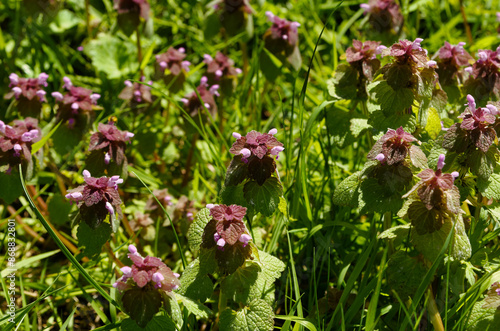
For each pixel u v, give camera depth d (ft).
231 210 1.78
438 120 1.99
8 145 2.01
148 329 1.77
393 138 1.84
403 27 2.47
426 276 1.78
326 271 2.10
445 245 1.76
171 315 1.77
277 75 2.43
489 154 1.87
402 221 2.06
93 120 2.21
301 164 2.07
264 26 2.95
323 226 2.03
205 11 2.60
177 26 2.93
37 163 2.11
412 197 1.82
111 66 2.65
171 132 2.46
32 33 2.67
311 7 3.02
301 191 2.12
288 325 1.82
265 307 1.80
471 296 1.84
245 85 2.49
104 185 1.86
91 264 2.07
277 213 2.13
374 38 2.44
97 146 2.01
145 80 2.54
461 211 1.79
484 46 2.67
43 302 2.13
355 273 1.90
